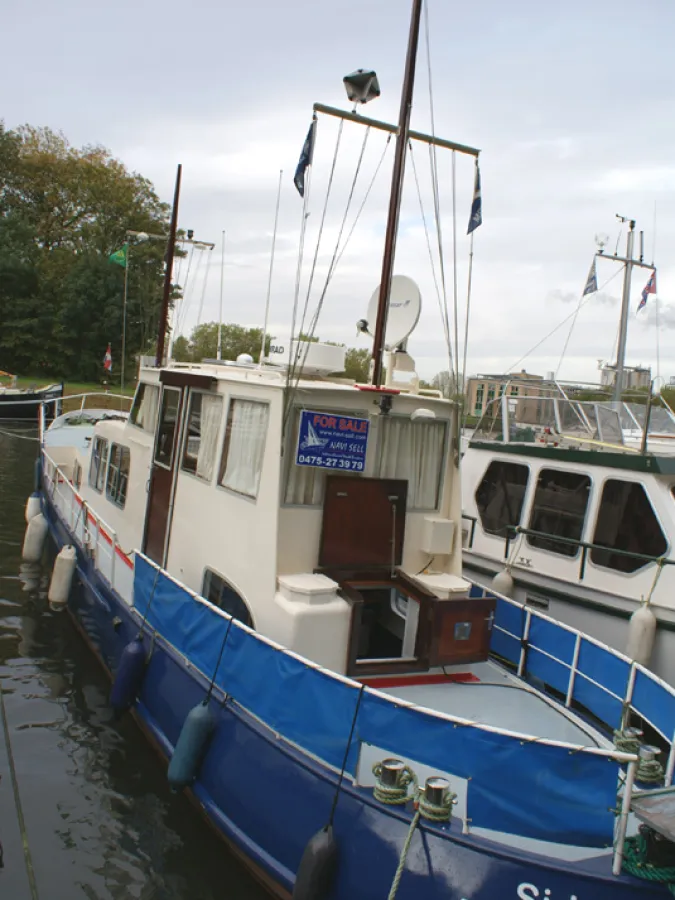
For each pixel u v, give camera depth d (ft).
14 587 37.19
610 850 13.10
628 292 48.57
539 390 44.60
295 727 16.19
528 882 13.17
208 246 39.06
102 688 27.20
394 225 21.06
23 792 20.84
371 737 14.87
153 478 26.63
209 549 22.03
